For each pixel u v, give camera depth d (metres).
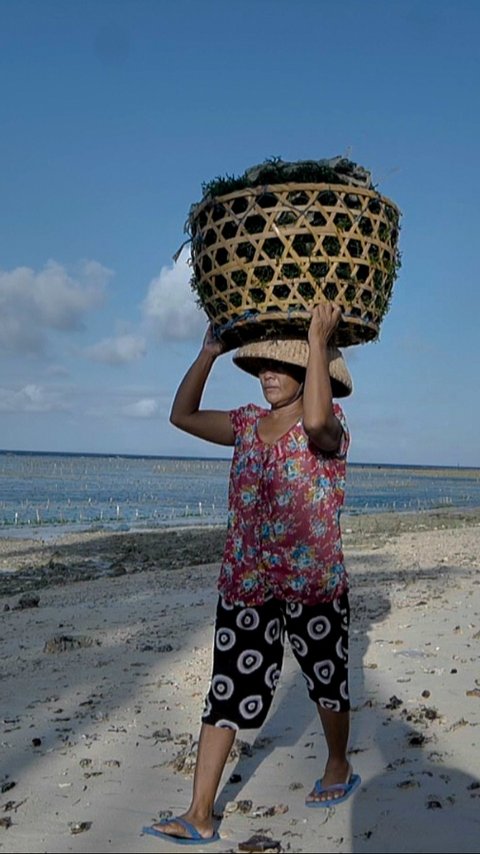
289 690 5.64
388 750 4.29
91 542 23.12
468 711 4.89
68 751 4.69
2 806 3.87
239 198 3.18
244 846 3.24
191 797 3.88
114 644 7.89
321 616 3.45
